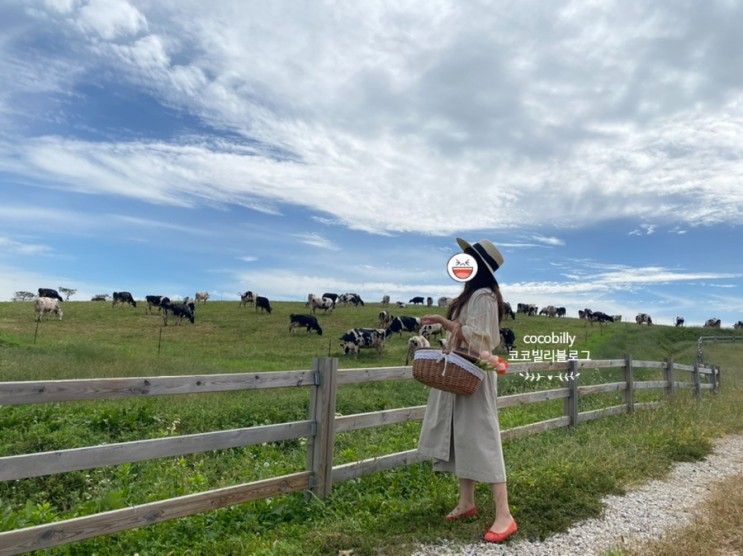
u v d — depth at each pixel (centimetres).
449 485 534
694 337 3741
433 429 438
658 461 660
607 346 2825
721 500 509
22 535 335
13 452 705
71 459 359
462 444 419
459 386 398
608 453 674
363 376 538
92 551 394
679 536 421
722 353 3081
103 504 493
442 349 413
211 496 421
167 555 385
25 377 1217
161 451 400
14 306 3722
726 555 393
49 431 791
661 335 3634
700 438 791
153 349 2192
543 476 543
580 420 934
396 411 576
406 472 580
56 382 365
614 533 435
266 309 4003
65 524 352
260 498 452
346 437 838
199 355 2108
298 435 481
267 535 411
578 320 4291
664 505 509
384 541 396
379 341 2489
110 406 941
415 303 5525
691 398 1262
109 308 3888
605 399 1255
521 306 4941
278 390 1255
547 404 1194
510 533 406
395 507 468
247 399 1109
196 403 1041
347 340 2447
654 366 1209
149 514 389
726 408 1131
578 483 538
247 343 2664
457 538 407
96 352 1783
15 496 578
